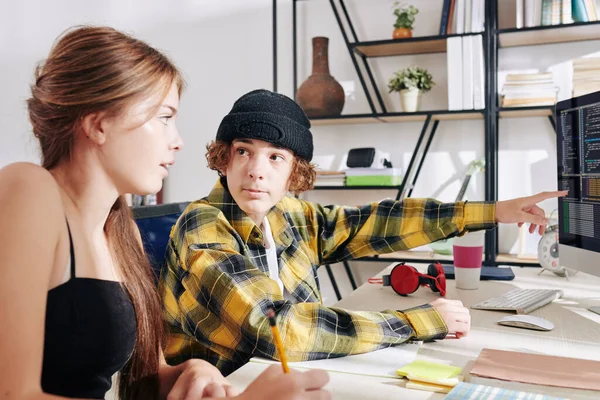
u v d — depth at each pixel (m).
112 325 0.71
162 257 1.41
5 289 0.54
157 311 0.89
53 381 0.67
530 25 2.58
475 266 1.55
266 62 3.26
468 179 2.78
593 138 1.30
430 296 1.48
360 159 2.92
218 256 1.02
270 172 1.15
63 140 0.69
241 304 0.94
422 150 3.02
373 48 2.91
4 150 3.64
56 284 0.66
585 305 1.36
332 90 2.89
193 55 3.37
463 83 2.67
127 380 0.87
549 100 2.60
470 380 0.84
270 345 0.92
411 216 1.46
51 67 0.67
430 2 2.98
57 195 0.64
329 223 1.49
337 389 0.82
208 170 3.36
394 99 3.06
